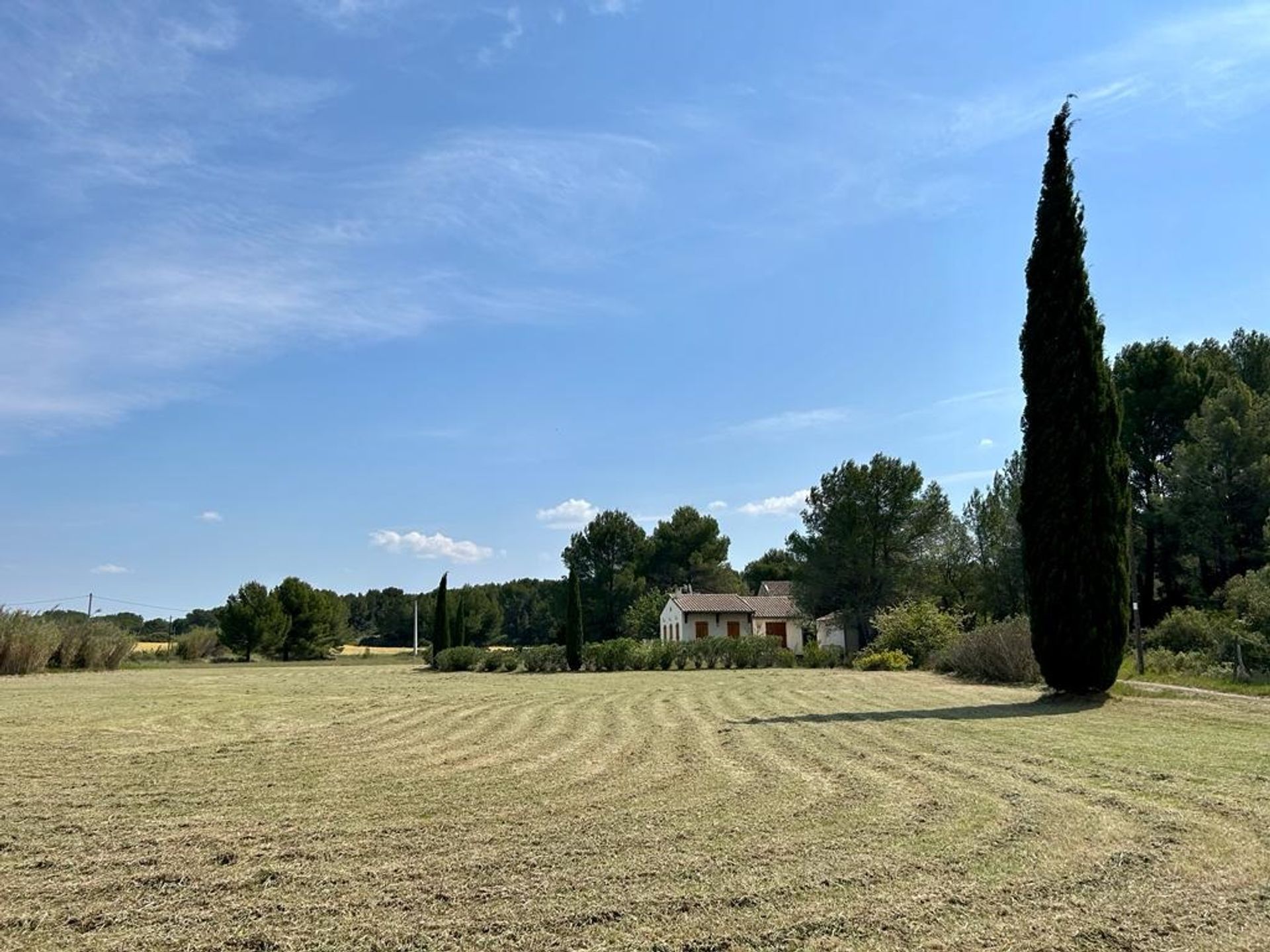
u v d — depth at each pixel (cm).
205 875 516
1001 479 3456
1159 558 3195
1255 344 3531
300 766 908
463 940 412
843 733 1104
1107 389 1544
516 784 788
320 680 2694
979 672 2138
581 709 1529
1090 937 407
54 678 2806
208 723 1338
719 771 838
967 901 454
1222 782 739
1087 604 1504
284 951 404
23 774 871
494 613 7131
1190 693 1550
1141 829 588
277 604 5184
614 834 595
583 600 6256
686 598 5403
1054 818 620
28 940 418
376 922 436
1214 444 2764
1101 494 1516
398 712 1516
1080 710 1350
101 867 536
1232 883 477
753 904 453
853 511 3575
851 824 609
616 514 6431
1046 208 1588
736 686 2094
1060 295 1558
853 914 436
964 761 869
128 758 977
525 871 514
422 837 595
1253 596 2014
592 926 427
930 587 3594
